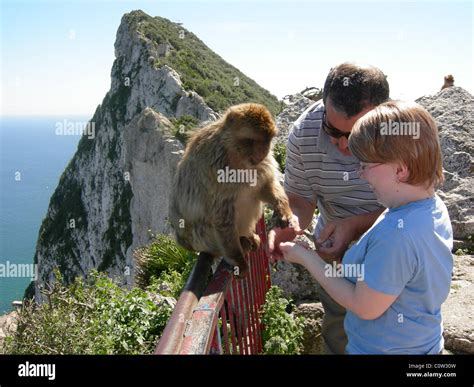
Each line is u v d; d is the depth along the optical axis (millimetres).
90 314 1648
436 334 645
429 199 629
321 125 998
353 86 836
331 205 1077
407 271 596
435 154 605
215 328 677
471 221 1752
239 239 1130
